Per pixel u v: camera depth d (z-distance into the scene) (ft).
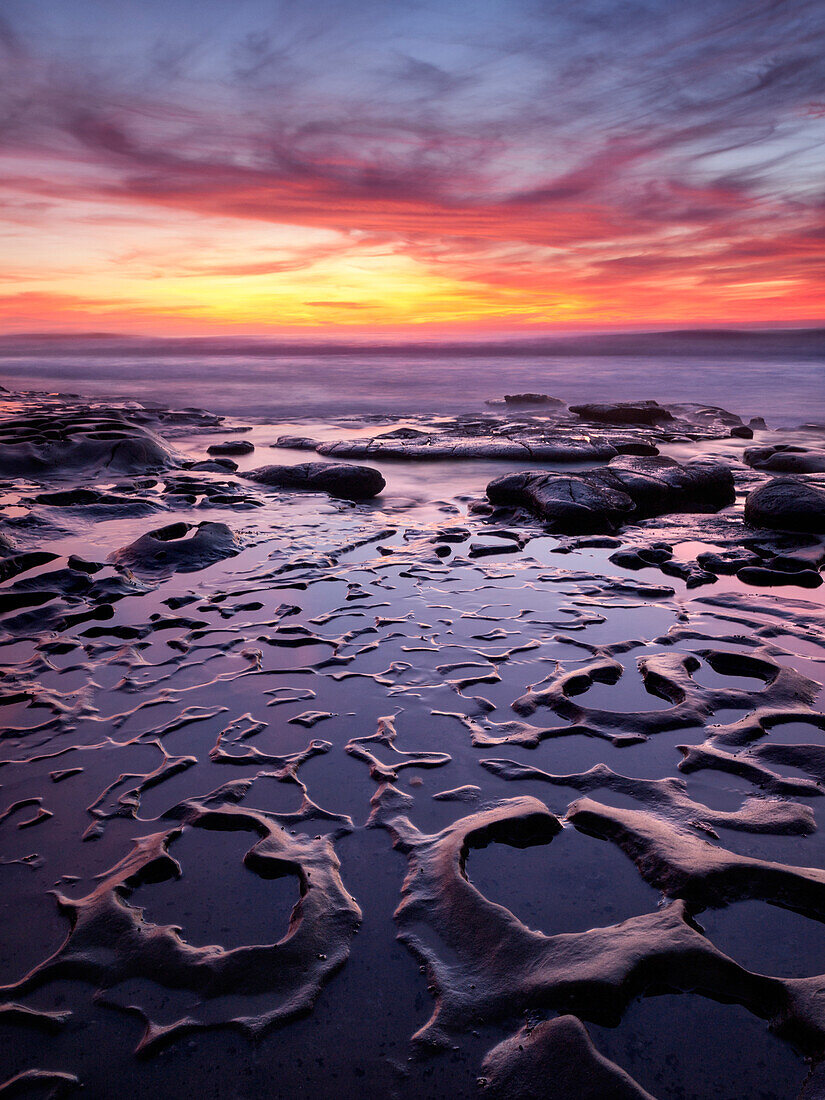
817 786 7.47
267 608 13.24
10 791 7.58
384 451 32.35
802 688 9.73
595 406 50.29
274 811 7.20
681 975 5.09
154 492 24.40
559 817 7.09
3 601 13.26
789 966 5.19
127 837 6.83
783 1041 4.63
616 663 10.73
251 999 5.00
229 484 25.61
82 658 11.02
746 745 8.34
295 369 149.38
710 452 34.94
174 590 14.28
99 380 106.52
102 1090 4.39
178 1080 4.44
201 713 9.27
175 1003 4.99
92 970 5.27
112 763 8.11
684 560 16.52
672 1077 4.40
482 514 21.84
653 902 5.88
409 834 6.80
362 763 8.09
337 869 6.32
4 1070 4.53
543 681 10.11
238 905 5.95
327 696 9.73
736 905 5.79
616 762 8.04
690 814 7.01
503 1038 4.66
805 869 6.07
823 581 14.92
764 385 106.42
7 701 9.57
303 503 22.91
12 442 28.35
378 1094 4.33
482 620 12.64
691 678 10.16
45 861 6.49
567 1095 4.25
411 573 15.48
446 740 8.57
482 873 6.28
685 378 124.57
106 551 16.92
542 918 5.73
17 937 5.61
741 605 13.32
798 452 30.68
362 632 12.05
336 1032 4.76
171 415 46.91
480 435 38.99
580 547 17.93
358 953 5.38
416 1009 4.91
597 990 4.90
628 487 21.98
